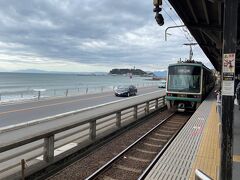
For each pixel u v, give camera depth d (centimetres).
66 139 1081
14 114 1930
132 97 3616
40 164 722
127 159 887
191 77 2005
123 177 734
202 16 1250
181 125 1552
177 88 2028
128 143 1103
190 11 1170
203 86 2091
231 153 426
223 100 425
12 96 3731
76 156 873
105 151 979
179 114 2047
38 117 1808
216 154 749
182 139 923
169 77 2069
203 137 953
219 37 1540
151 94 4253
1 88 5881
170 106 2084
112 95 3903
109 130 1199
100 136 1080
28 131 1310
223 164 429
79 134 1181
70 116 1806
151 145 1079
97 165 826
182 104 2030
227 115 423
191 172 620
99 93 4278
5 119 1711
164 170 639
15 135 1220
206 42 2048
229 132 425
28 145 1002
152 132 1318
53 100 3022
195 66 2005
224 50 416
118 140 1146
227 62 415
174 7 1037
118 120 1285
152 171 633
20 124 1441
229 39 412
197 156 730
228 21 411
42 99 3098
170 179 589
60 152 874
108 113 1151
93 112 2017
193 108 2017
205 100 2269
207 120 1307
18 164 668
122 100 3102
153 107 2148
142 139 1147
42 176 699
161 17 741
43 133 711
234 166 651
